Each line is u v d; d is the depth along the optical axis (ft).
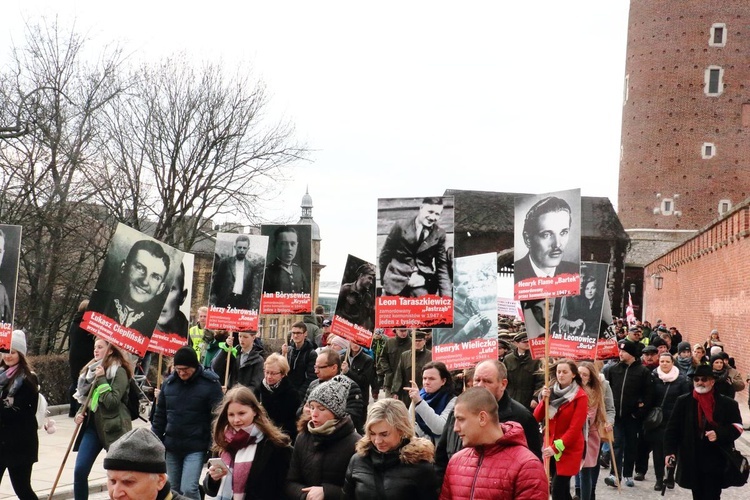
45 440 49.19
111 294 31.96
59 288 100.68
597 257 218.59
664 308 174.19
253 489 22.33
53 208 93.81
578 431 30.60
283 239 45.01
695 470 30.60
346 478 19.72
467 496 17.92
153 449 13.16
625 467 43.27
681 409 30.99
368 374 43.62
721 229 109.29
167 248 33.04
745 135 209.97
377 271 32.68
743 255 94.99
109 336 31.68
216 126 115.03
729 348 103.30
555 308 40.50
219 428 22.79
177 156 112.98
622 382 42.55
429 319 32.37
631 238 217.77
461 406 17.95
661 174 214.28
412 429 19.43
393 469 19.12
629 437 42.88
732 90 209.97
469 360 33.37
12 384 29.60
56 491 36.14
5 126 91.66
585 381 34.01
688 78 212.02
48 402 61.00
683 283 147.64
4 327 30.04
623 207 222.28
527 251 34.22
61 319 99.60
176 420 28.68
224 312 40.52
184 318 38.81
